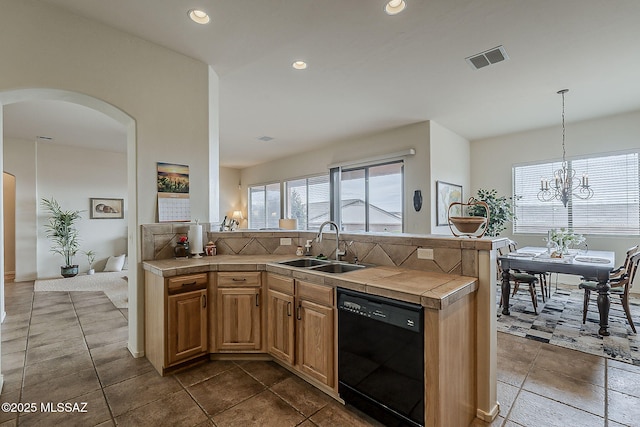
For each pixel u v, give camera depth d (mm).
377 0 2203
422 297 1567
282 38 2691
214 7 2270
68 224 6203
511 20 2439
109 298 4598
